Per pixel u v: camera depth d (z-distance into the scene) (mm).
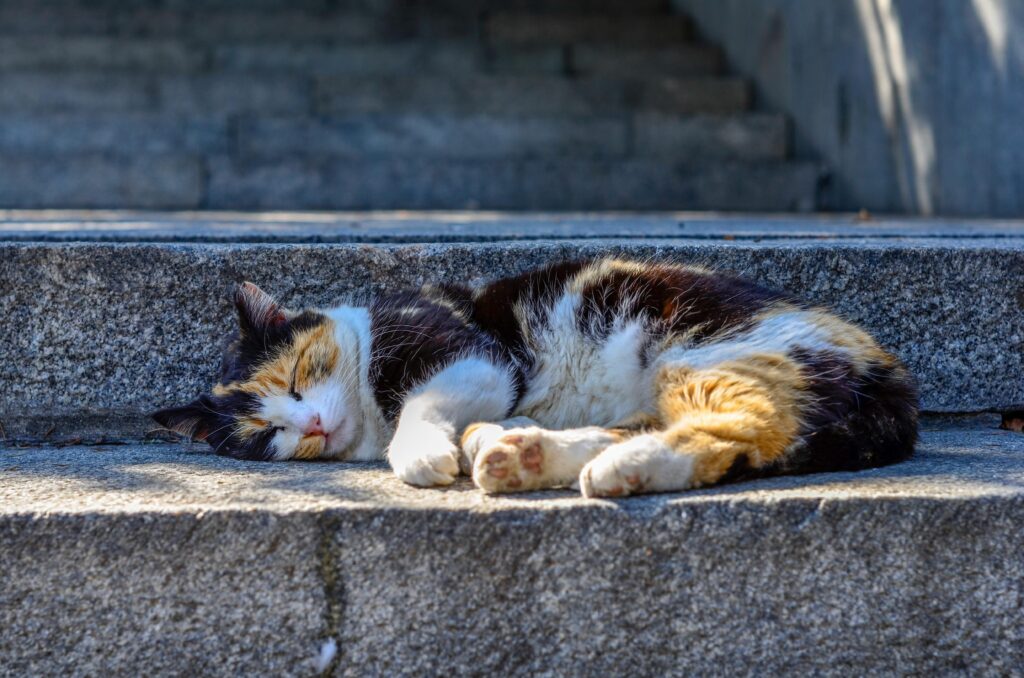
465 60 9062
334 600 1982
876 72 6812
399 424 2496
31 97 8219
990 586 2016
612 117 8055
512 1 10023
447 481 2191
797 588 2000
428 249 3104
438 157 7828
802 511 1989
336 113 8391
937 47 6070
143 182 7191
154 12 9289
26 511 1980
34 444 2961
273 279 3049
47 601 1969
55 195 7145
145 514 1971
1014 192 5348
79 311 2953
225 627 1983
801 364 2381
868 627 2010
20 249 2906
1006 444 2678
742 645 2006
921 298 3059
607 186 7445
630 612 1992
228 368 2783
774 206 7527
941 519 2002
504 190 7391
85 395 2982
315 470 2445
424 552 1969
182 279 2988
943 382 3080
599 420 2713
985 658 2025
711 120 7996
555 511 1976
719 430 2172
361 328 2742
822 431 2293
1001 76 5445
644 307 2660
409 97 8438
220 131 7738
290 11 9453
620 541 1978
